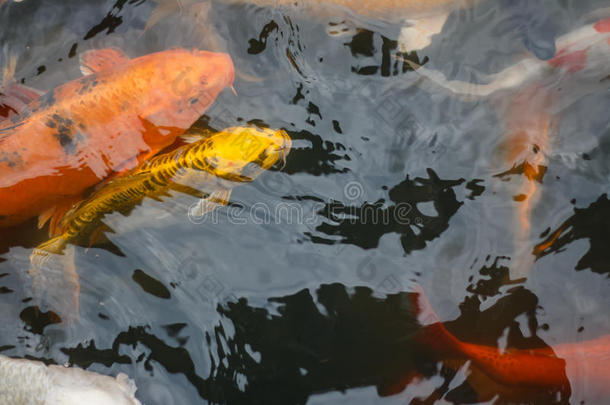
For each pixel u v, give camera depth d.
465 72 2.17
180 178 2.02
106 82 2.08
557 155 2.09
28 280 2.01
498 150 2.10
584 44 2.17
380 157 2.10
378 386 1.95
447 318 1.99
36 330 1.98
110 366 1.96
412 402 1.93
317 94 2.15
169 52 2.12
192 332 1.99
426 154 2.10
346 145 2.10
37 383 1.93
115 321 1.99
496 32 2.20
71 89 2.08
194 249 2.04
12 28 2.23
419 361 1.96
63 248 2.02
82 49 2.21
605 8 2.21
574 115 2.12
